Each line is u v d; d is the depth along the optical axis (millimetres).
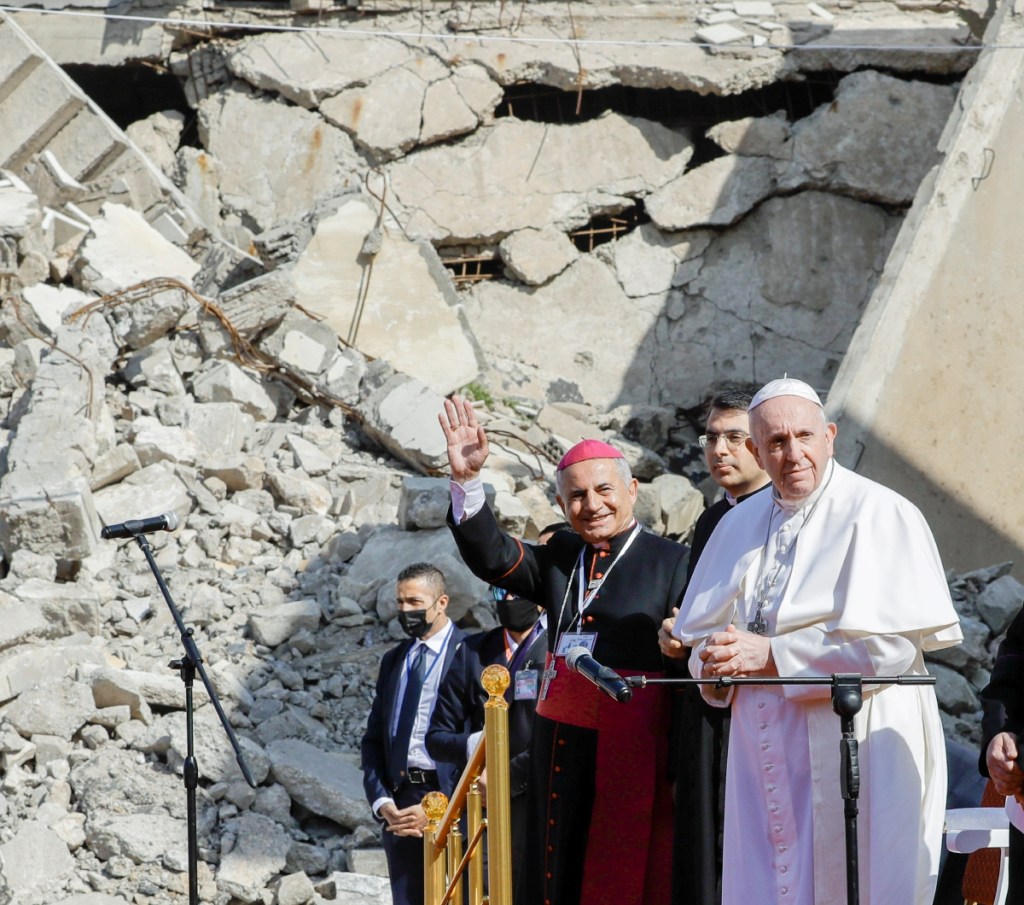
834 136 49969
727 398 18812
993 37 40656
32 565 31031
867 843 13797
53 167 47125
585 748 17375
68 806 26312
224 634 30531
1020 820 13703
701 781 15664
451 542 31750
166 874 25047
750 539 15305
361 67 50406
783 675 14055
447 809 18344
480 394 41125
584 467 18078
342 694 29453
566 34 50438
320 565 32812
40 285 40938
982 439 36281
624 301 50031
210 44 51281
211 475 35094
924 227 37406
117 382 38188
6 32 47562
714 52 49719
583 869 17312
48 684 27453
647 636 17500
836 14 51406
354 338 40438
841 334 49844
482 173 50188
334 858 25828
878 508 14445
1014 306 37312
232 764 26594
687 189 50094
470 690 22281
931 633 14172
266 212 50125
